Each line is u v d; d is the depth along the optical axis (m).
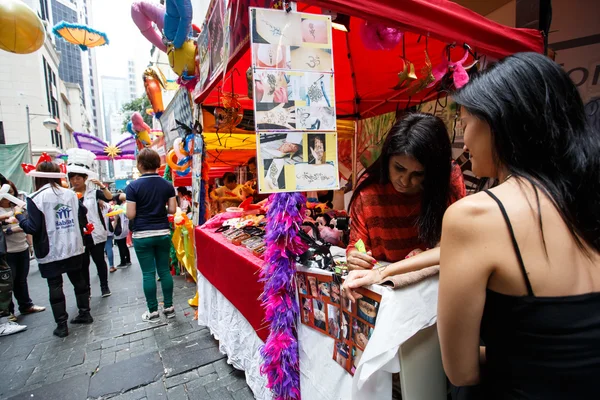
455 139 2.86
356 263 1.11
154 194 3.19
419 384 0.94
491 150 0.67
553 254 0.54
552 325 0.53
